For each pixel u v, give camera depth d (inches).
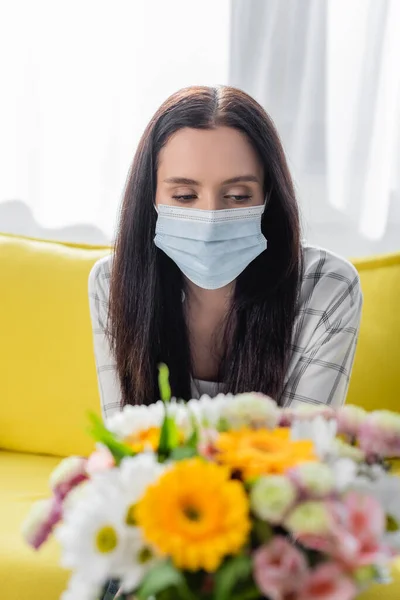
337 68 76.5
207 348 55.6
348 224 79.5
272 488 24.1
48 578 48.0
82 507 25.6
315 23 75.4
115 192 79.0
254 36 76.1
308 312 52.9
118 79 76.6
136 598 25.7
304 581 23.7
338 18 75.4
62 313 64.4
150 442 28.3
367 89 76.4
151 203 50.6
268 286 51.3
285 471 25.3
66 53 76.4
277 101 77.4
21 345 64.6
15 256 66.9
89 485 26.7
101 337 55.4
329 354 51.8
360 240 79.4
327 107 77.5
